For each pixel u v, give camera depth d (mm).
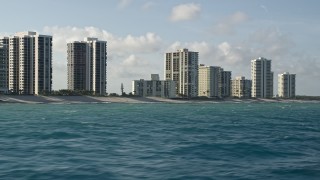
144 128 79125
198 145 48625
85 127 80125
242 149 44719
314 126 91000
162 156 38875
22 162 34781
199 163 34812
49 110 178500
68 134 63031
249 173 30672
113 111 174750
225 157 38625
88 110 182125
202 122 102250
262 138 59656
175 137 60031
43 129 73562
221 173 30562
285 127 86500
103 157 38031
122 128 78625
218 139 57344
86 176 29125
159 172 30688
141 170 31438
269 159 37781
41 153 40625
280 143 52250
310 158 38812
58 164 33875
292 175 30156
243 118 125938
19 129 73438
